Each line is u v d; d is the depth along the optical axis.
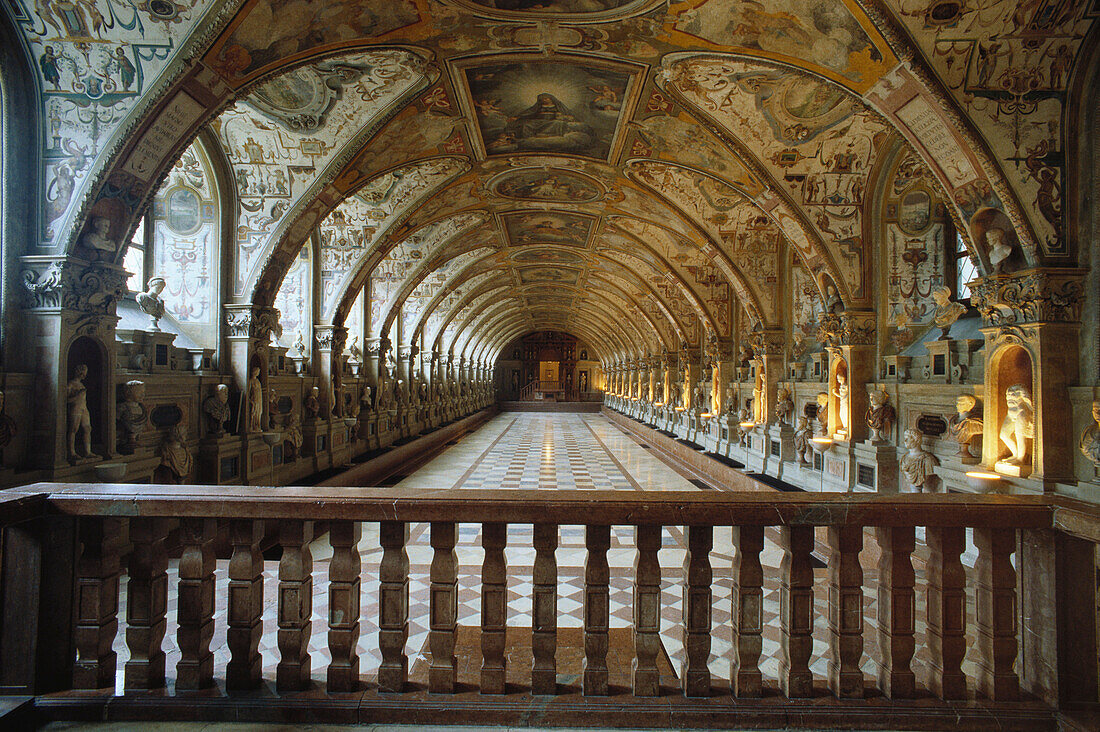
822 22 5.92
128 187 6.31
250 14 5.77
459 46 7.39
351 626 2.61
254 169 9.48
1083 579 2.51
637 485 14.17
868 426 9.62
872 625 4.93
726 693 2.60
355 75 7.92
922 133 6.27
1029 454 5.89
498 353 49.97
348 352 15.80
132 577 2.60
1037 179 5.70
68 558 2.58
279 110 8.53
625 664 3.21
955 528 2.58
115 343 6.72
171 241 9.62
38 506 2.47
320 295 13.21
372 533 8.60
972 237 6.23
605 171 11.97
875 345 9.73
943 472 7.63
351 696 2.56
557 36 7.13
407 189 12.09
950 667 2.57
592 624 2.56
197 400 8.87
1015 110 5.70
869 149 9.00
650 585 2.56
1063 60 5.54
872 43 5.80
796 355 12.94
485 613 2.58
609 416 40.09
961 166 6.09
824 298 10.24
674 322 20.67
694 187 11.84
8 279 5.84
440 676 2.58
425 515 2.48
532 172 12.39
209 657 2.67
